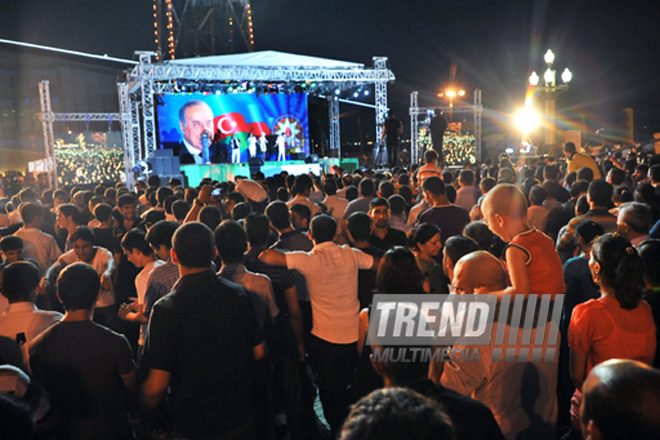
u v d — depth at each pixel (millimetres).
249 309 2713
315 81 22047
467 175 6984
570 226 4453
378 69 20500
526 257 2832
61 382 2592
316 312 3775
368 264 3898
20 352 2898
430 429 1097
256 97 23766
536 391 2658
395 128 16188
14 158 32000
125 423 2793
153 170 17812
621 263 2496
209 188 5684
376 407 1122
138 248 4043
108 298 4664
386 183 6434
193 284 2584
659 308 2783
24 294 3062
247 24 26625
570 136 17234
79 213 5930
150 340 2490
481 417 1854
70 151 27734
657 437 1108
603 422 1169
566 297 3695
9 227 5762
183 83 20844
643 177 7793
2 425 1418
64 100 33312
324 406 3840
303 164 21781
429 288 3834
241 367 2635
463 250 3287
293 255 3684
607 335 2510
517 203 2980
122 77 21984
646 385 1145
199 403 2537
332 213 6898
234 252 3375
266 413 2982
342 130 29812
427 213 5051
